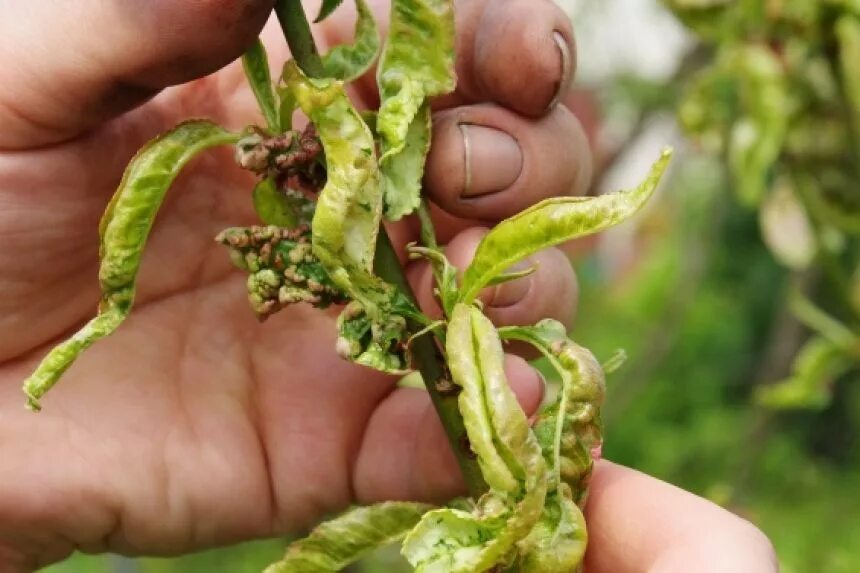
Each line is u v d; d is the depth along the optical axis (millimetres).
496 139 315
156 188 275
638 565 272
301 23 273
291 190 281
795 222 404
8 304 316
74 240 314
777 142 387
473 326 261
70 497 328
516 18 314
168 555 342
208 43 275
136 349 333
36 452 326
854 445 766
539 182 319
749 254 859
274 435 341
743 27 392
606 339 890
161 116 323
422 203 281
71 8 281
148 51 278
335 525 283
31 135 299
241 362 341
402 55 279
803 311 406
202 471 335
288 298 274
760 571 258
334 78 279
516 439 256
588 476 271
